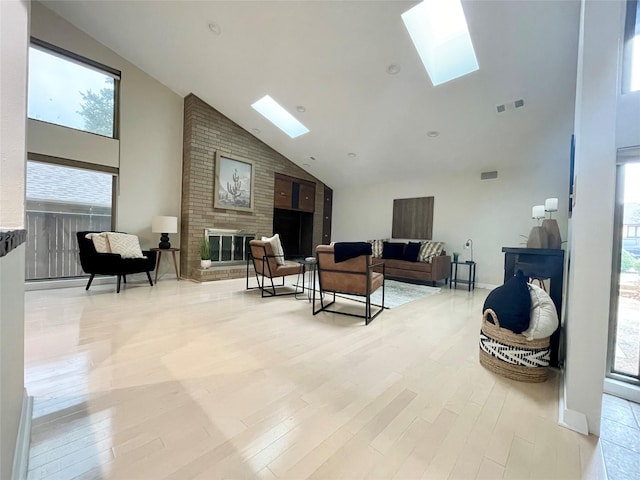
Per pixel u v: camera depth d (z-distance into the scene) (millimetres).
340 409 1363
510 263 2191
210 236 4965
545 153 4121
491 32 2562
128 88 4266
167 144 4719
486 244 4875
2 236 558
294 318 2809
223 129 5145
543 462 1073
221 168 5102
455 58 3111
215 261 5043
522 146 4078
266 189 5898
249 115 4914
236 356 1913
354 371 1752
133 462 1011
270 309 3107
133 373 1643
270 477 969
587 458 1101
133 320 2592
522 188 4516
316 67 3443
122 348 1981
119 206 4230
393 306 3406
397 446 1132
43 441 1089
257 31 3127
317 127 4754
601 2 1227
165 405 1352
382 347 2141
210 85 4359
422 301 3717
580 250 1276
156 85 4559
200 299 3471
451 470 1022
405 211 5977
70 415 1251
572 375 1284
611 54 1211
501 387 1607
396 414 1337
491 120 3688
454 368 1827
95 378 1574
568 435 1225
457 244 5211
